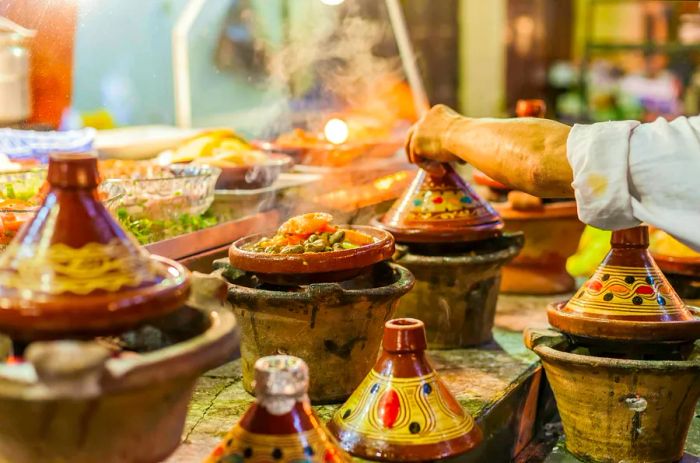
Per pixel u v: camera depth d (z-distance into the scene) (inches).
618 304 62.3
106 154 92.8
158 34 112.5
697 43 210.4
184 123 119.0
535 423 75.7
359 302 61.8
